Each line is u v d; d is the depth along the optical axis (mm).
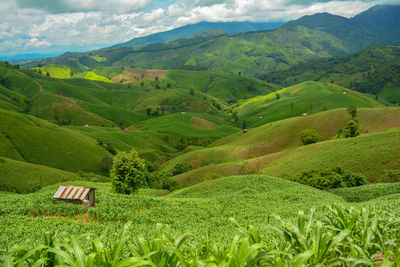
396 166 60219
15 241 14766
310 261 3592
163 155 166000
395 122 116125
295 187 42031
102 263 2947
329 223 4832
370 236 4297
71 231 18453
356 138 78125
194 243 5562
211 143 190750
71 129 181000
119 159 43250
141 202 30172
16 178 77625
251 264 2912
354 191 41938
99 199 30484
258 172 81562
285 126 136750
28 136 109438
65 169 103812
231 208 29188
